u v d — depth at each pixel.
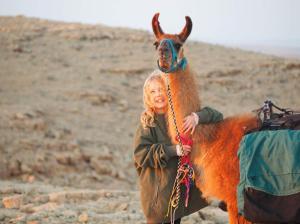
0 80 30.09
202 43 42.69
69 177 18.80
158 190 6.87
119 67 33.56
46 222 9.04
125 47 38.53
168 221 6.90
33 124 22.36
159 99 6.92
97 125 24.83
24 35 39.09
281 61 38.03
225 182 6.64
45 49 36.75
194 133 6.79
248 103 30.47
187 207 6.93
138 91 30.84
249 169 6.21
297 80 35.22
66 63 34.31
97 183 18.69
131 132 24.69
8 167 18.61
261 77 34.91
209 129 6.79
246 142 6.33
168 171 6.88
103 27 43.59
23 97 27.28
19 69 32.38
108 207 10.32
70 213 9.58
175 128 6.82
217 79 33.06
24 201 10.76
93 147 21.66
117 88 30.66
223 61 37.06
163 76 6.91
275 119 6.59
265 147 6.22
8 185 13.00
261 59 38.12
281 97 32.09
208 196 6.84
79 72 32.66
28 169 18.61
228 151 6.65
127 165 20.44
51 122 23.77
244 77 34.62
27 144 20.39
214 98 30.48
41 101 26.77
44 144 20.66
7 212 9.76
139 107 28.45
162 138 6.98
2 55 34.81
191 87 6.88
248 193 6.18
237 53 40.12
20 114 23.03
